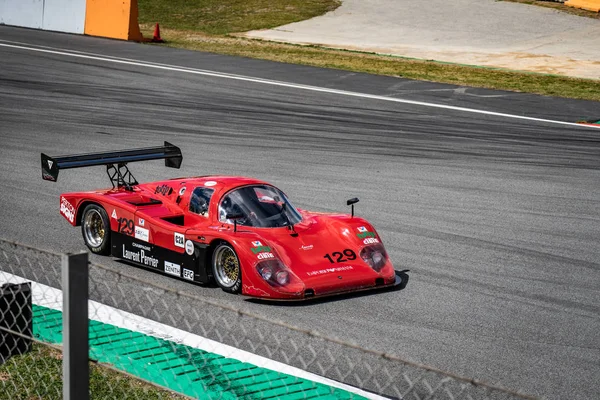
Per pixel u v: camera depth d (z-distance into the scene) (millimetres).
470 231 47000
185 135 73688
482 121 89750
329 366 26078
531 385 25766
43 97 87312
